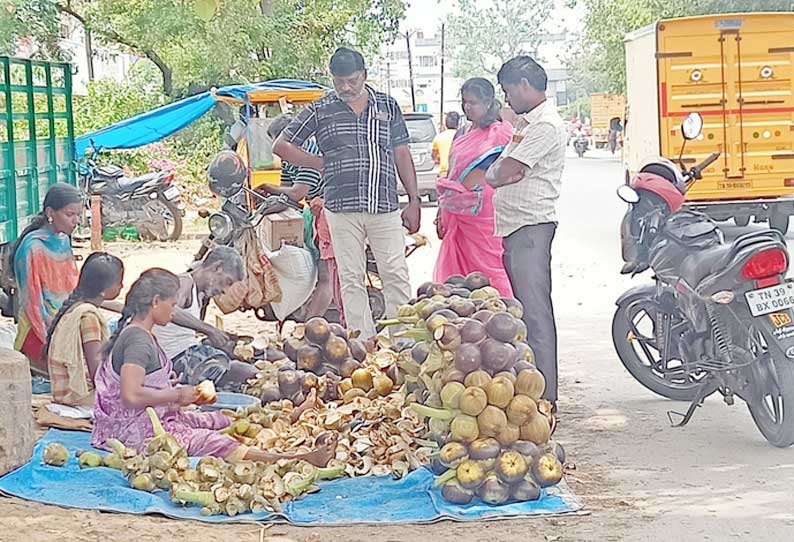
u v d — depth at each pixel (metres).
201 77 26.64
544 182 7.52
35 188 11.61
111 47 34.78
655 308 7.91
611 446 7.11
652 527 5.53
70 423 7.23
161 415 6.51
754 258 6.81
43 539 5.22
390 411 6.64
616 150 60.72
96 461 6.31
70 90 13.30
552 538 5.34
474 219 8.45
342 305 8.70
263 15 27.39
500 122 8.65
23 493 5.91
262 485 5.75
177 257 18.03
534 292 7.55
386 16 31.30
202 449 6.28
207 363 7.79
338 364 7.53
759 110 16.61
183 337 7.86
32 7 24.91
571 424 7.69
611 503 5.92
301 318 9.89
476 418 5.75
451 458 5.74
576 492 6.12
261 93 14.59
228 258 8.15
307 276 9.41
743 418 7.79
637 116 18.58
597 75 83.88
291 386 7.36
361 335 8.45
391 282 8.48
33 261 8.43
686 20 16.48
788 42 16.55
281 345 8.58
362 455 6.34
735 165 16.70
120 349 6.47
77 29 35.25
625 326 8.27
